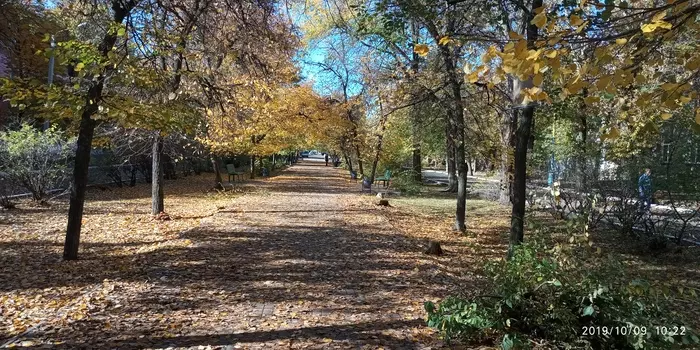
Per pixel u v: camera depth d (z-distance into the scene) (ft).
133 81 24.48
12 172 45.88
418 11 24.76
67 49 22.35
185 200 60.39
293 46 43.60
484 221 52.11
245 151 74.23
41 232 34.63
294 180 105.60
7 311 17.40
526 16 24.48
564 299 13.12
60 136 48.60
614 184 39.19
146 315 17.38
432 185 102.17
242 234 35.04
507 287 13.78
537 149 57.16
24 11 44.16
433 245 32.30
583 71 9.63
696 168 34.30
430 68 39.47
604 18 10.08
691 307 20.97
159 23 31.37
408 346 15.05
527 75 9.53
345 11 36.24
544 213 43.96
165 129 25.39
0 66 66.80
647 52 11.23
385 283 23.13
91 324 16.24
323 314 18.21
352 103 67.46
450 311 14.19
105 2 29.14
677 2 8.73
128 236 34.12
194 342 14.92
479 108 42.04
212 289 21.01
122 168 77.87
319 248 31.17
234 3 36.47
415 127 49.39
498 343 14.15
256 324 16.83
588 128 47.55
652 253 34.94
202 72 33.30
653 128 11.43
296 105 75.82
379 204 61.52
